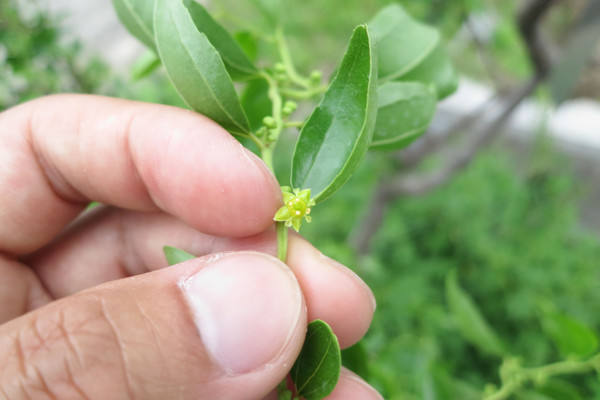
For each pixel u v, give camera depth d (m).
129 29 0.10
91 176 0.11
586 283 0.29
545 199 0.34
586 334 0.13
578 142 0.36
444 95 0.10
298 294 0.09
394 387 0.14
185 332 0.09
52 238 0.12
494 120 0.24
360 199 0.35
